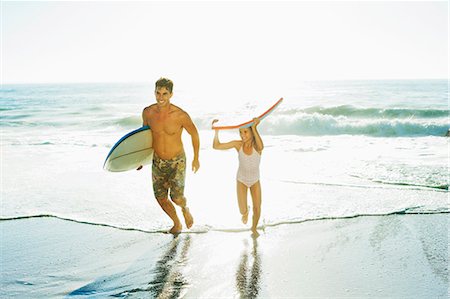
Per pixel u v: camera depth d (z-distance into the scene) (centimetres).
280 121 1605
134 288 351
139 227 500
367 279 361
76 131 1705
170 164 449
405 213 538
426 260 399
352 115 1941
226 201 593
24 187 696
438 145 1124
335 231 479
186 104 2853
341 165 843
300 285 351
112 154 456
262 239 457
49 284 361
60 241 461
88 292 346
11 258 417
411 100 3112
